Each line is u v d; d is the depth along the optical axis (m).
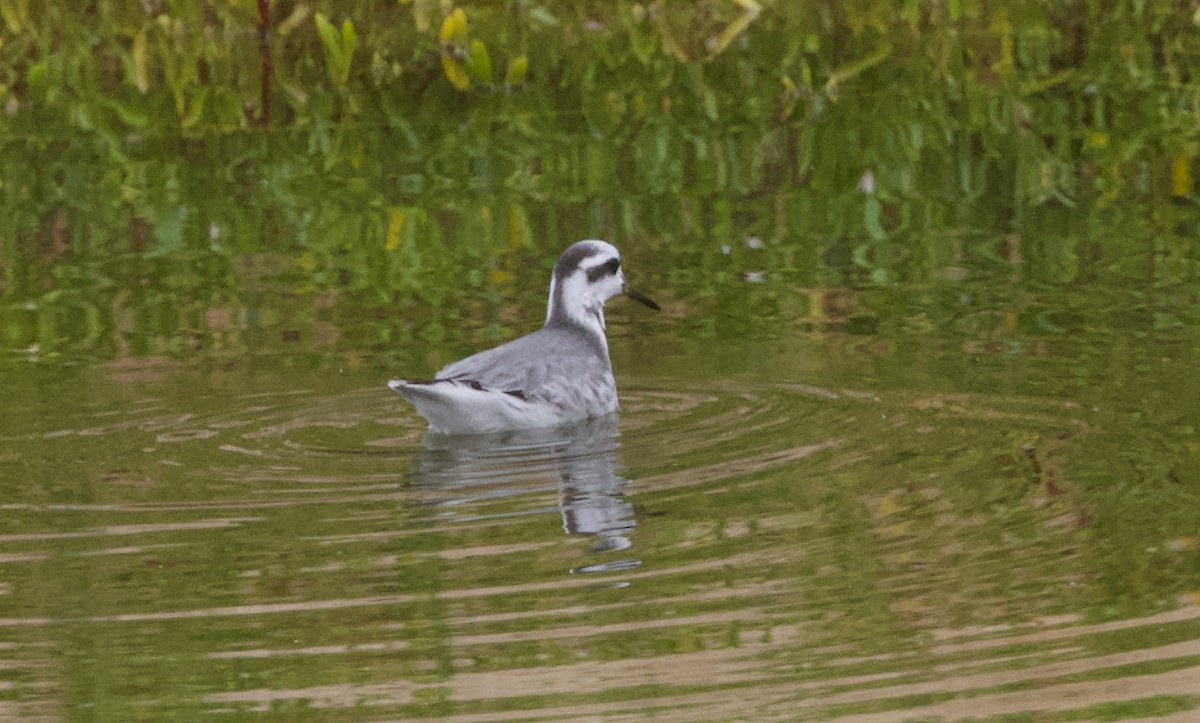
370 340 15.66
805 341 15.30
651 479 11.69
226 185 21.70
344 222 19.94
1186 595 9.40
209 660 8.91
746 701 8.27
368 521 10.93
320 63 25.91
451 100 25.27
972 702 8.18
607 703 8.30
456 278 17.73
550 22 25.61
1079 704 8.16
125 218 20.28
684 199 20.59
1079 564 9.88
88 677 8.75
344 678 8.67
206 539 10.66
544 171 22.00
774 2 26.81
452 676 8.62
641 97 25.08
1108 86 24.77
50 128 24.44
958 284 16.92
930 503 11.00
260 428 13.15
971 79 25.14
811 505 11.02
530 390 13.12
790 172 21.64
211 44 25.53
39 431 13.09
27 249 19.12
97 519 11.05
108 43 25.72
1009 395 13.38
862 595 9.51
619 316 16.41
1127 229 18.67
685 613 9.34
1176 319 15.36
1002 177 21.08
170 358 15.16
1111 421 12.60
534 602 9.55
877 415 13.00
